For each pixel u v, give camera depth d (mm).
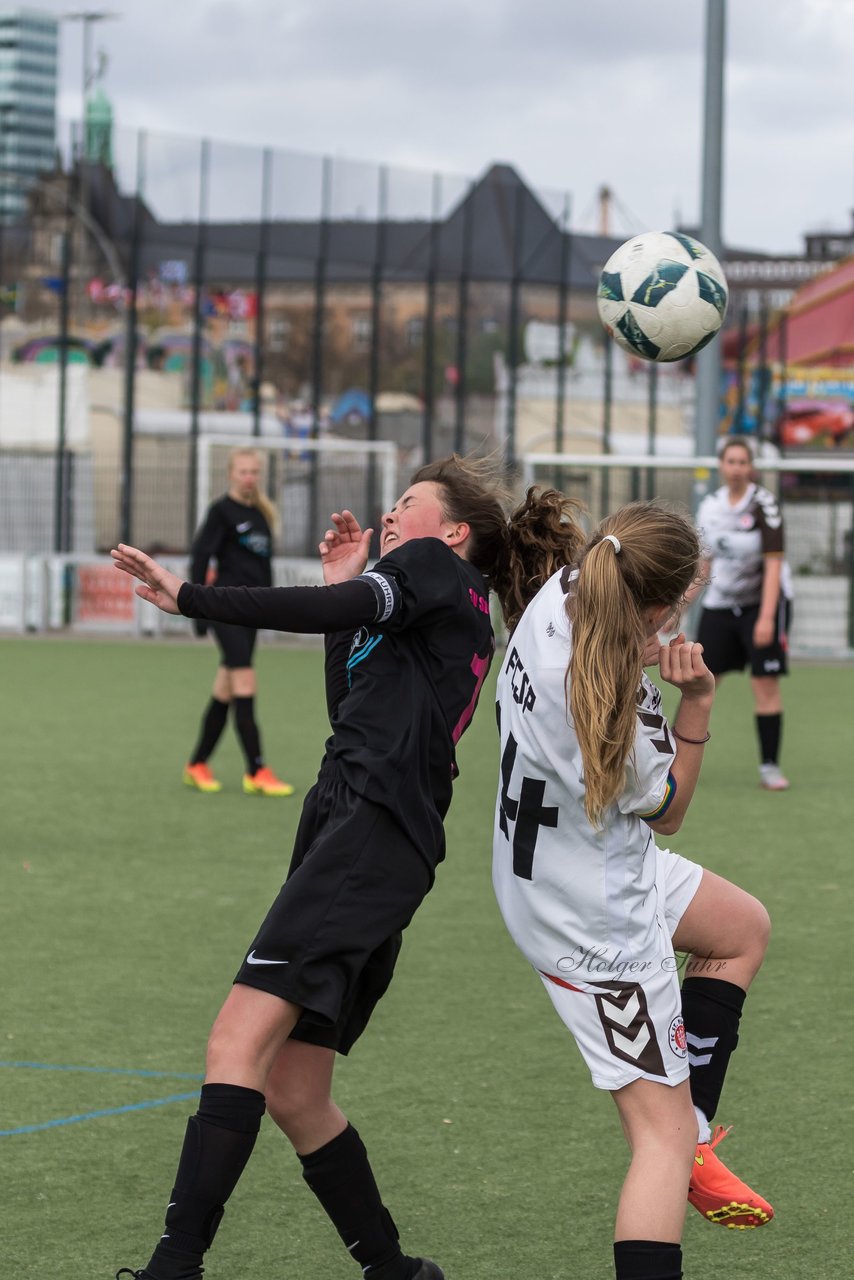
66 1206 6938
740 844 15328
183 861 14391
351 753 5703
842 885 13578
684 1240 6727
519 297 50875
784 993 10375
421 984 10578
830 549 38938
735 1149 7703
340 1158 5777
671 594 5426
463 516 6137
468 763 21188
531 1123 8023
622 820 5434
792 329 78312
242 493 17391
